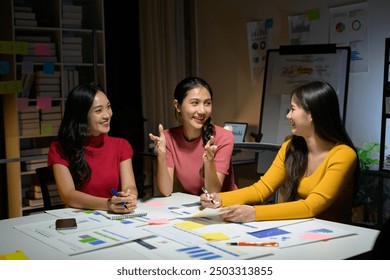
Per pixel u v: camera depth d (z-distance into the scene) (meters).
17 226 1.92
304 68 4.04
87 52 4.57
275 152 2.85
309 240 1.65
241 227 1.82
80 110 2.35
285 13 4.30
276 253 1.53
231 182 2.60
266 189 2.27
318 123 2.11
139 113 4.68
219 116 5.03
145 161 4.97
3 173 4.09
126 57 4.80
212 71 5.07
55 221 1.98
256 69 4.59
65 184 2.29
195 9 5.17
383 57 3.66
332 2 3.95
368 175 3.33
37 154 4.21
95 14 4.47
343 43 3.90
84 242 1.66
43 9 4.38
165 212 2.09
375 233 1.75
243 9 4.68
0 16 3.98
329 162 2.08
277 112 4.20
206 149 2.33
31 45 4.13
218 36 4.96
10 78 3.89
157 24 4.84
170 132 2.62
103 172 2.43
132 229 1.81
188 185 2.58
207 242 1.64
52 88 4.22
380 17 3.66
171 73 5.00
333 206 2.13
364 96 3.81
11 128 4.00
